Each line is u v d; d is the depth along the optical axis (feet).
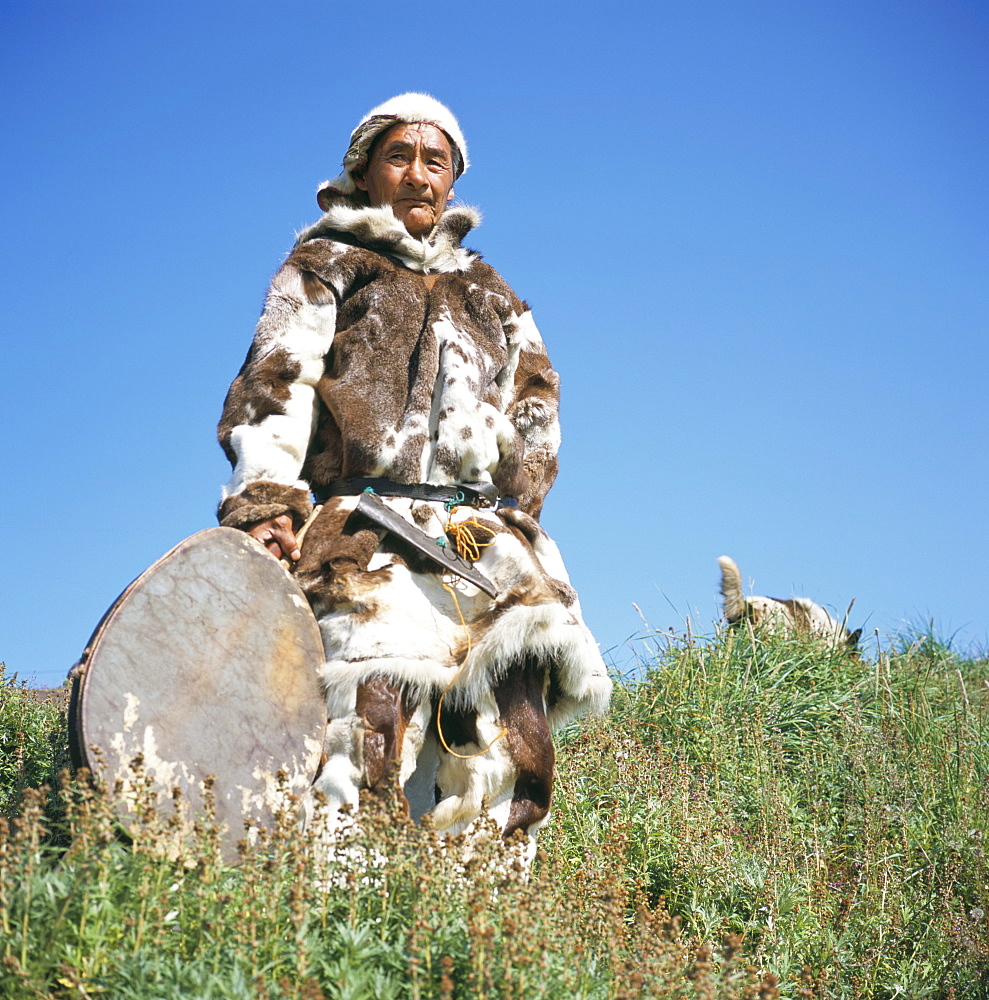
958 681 13.53
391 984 4.75
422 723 6.65
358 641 6.50
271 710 6.30
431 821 6.52
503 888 5.44
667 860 8.28
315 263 7.32
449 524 7.02
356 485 7.05
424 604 6.72
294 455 7.01
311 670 6.48
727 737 10.78
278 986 4.57
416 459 7.09
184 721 6.02
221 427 7.07
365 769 6.33
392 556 6.82
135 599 6.08
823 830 9.38
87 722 5.74
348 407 7.07
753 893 7.95
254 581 6.45
